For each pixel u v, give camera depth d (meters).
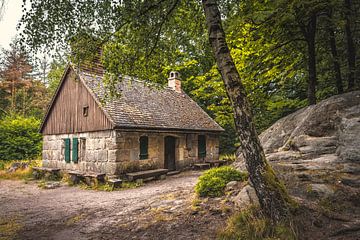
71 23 4.92
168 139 14.02
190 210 5.12
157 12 5.66
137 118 12.29
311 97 9.04
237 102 3.98
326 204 3.88
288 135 7.54
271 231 3.50
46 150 14.91
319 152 5.79
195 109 18.31
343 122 5.67
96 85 12.97
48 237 4.95
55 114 14.58
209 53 9.04
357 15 8.66
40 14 4.65
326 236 3.24
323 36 9.79
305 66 10.47
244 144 3.90
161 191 8.57
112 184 10.06
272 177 3.76
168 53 6.97
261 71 10.14
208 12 4.36
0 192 10.02
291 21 7.64
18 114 24.97
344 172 4.66
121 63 6.32
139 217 5.46
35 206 7.58
